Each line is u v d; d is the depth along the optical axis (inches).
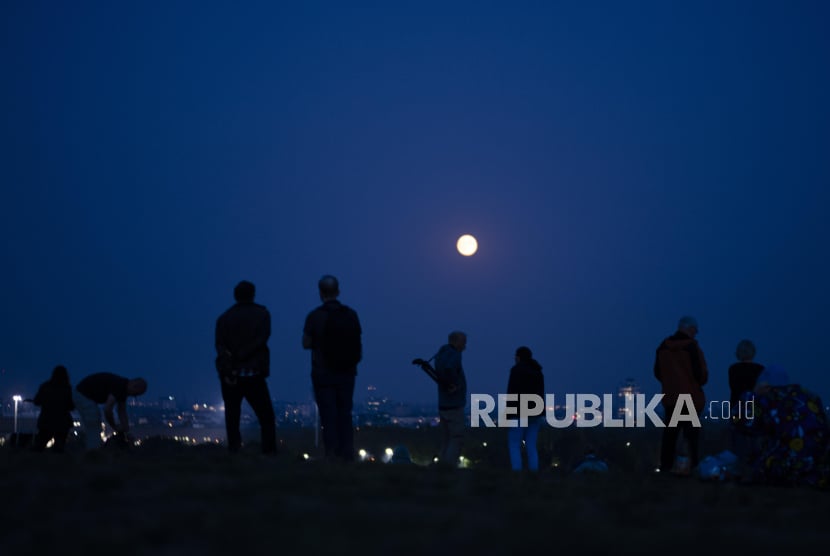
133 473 361.1
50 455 456.1
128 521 261.3
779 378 493.0
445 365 578.9
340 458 493.7
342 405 523.8
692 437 549.3
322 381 519.8
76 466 381.1
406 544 231.0
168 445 592.1
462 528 258.4
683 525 293.1
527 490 368.2
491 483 384.2
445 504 312.3
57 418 586.6
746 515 328.5
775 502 381.7
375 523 264.2
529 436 584.7
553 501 335.9
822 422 482.0
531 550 227.6
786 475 475.2
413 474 407.5
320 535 241.8
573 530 257.9
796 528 302.0
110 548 224.8
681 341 562.6
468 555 222.8
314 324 523.2
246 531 246.8
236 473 378.9
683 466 536.4
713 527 290.8
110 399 567.8
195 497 307.1
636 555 229.1
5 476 345.1
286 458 463.5
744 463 516.4
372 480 372.2
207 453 518.0
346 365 519.5
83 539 233.6
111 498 301.0
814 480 470.6
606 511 319.0
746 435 502.6
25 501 291.3
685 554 232.8
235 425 514.0
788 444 479.2
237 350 506.9
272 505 293.1
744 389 554.9
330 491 330.6
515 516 289.4
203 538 240.4
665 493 395.9
